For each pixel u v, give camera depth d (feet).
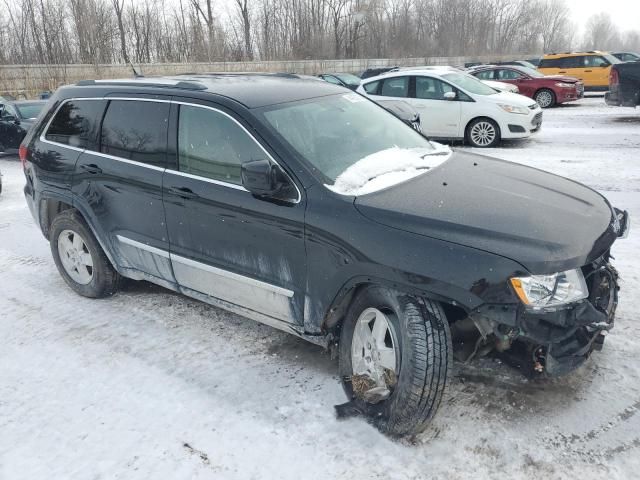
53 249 16.22
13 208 27.07
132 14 126.72
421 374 9.11
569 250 9.09
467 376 11.41
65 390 11.71
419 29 185.47
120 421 10.65
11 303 15.94
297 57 143.43
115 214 13.99
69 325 14.48
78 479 9.26
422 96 40.06
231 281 12.03
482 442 9.65
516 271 8.71
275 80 14.23
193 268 12.68
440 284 9.01
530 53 223.10
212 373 12.05
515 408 10.44
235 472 9.26
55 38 114.73
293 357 12.53
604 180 26.61
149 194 12.97
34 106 44.29
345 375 10.66
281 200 10.78
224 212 11.58
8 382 12.08
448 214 9.70
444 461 9.28
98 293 15.65
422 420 9.48
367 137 12.76
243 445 9.86
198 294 13.14
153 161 13.00
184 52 130.21
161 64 111.14
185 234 12.54
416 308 9.28
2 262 19.26
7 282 17.46
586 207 10.79
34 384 11.96
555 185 11.85
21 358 13.01
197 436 10.14
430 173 11.67
